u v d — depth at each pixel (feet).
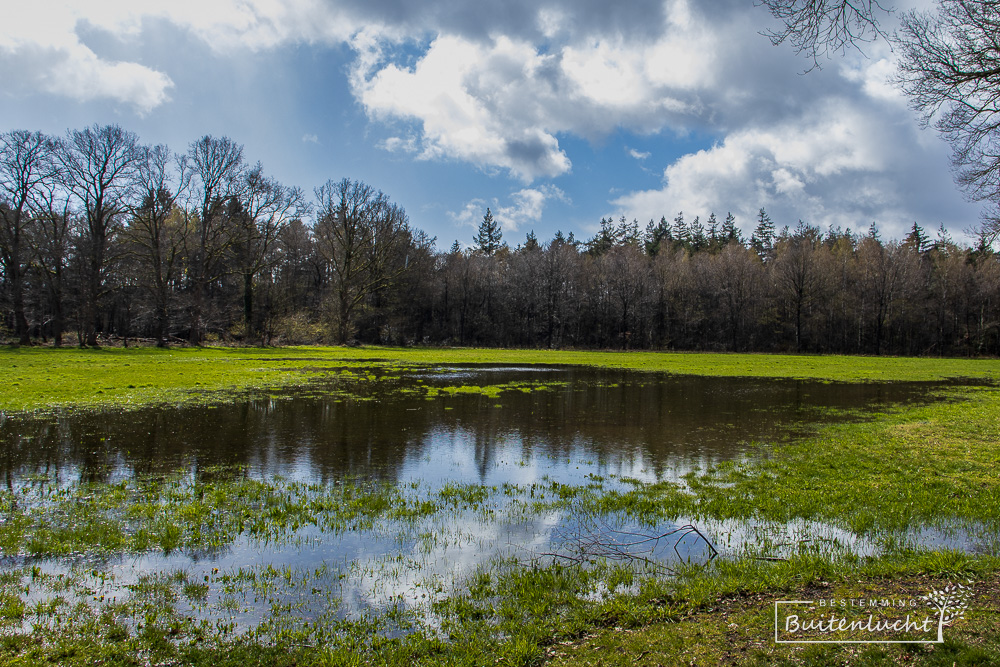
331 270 236.02
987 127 37.29
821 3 22.88
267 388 80.43
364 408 64.03
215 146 177.27
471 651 16.56
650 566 22.80
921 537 25.66
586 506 30.86
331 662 16.10
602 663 15.51
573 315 276.21
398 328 248.52
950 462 39.37
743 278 260.01
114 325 209.67
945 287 246.27
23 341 151.33
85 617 18.70
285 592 20.71
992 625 16.07
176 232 178.70
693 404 71.31
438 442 47.52
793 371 128.36
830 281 247.50
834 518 28.40
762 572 21.59
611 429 54.03
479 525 28.02
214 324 191.11
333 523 28.09
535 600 19.83
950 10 34.53
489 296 279.69
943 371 137.49
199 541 25.58
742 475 37.37
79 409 58.90
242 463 39.88
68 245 160.66
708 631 17.01
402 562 23.45
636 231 349.82
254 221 192.75
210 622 18.52
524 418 59.47
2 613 18.70
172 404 63.77
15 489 33.19
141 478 35.81
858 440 48.19
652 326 274.36
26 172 150.71
